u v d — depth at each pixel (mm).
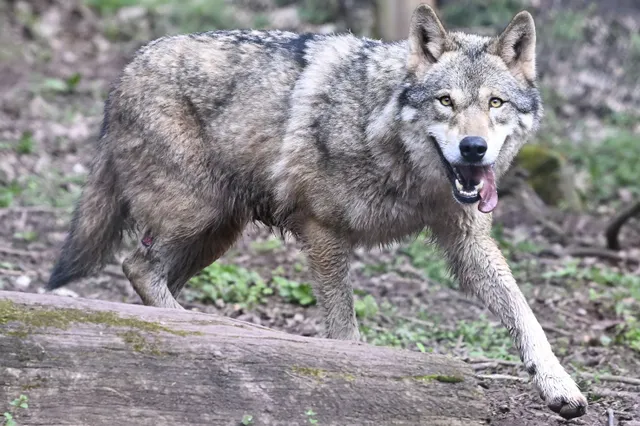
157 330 7469
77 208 11375
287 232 11188
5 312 7258
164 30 29891
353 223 10039
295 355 7594
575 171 21797
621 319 13984
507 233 18281
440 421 7602
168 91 10508
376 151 9680
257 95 10352
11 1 29141
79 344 7266
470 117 9117
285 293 13883
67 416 7090
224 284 13812
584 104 26297
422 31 9562
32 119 21484
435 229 10164
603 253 17359
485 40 9781
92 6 30812
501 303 9562
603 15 28172
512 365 11438
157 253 10883
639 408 9758
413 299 14578
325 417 7438
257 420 7332
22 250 14789
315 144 9969
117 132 10883
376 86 9758
